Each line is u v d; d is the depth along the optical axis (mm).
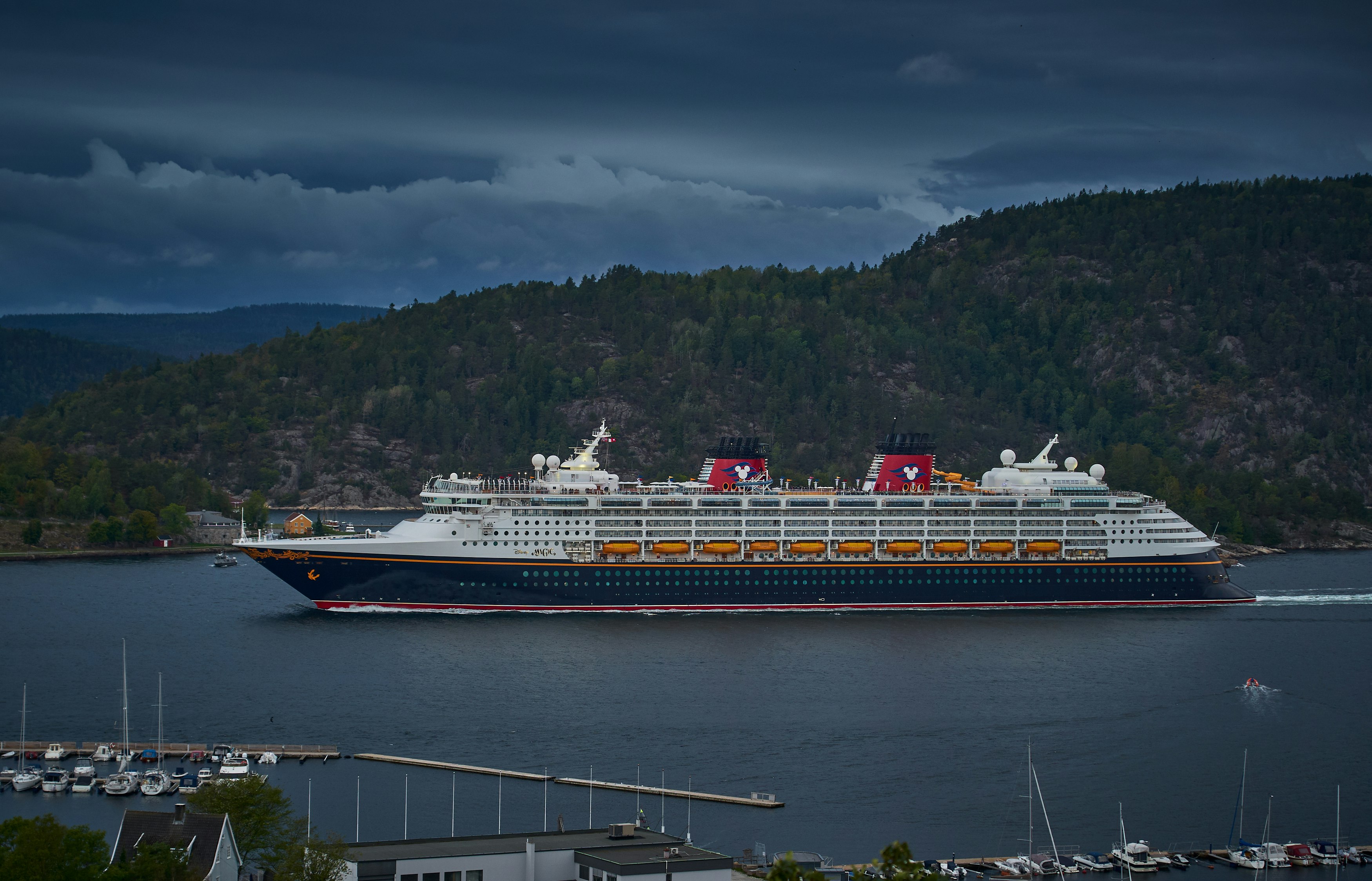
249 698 190000
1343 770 166750
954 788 156750
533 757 164500
